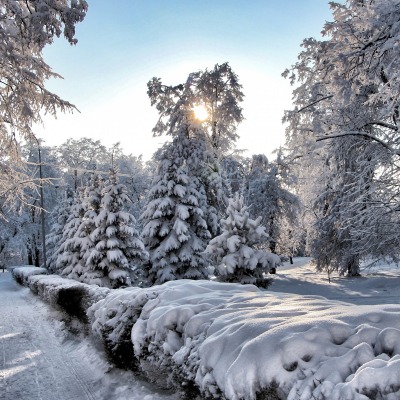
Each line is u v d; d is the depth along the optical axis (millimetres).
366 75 13562
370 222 14320
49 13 7430
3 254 54688
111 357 6930
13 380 6945
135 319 6398
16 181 10852
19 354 8945
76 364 7867
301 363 3111
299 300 5152
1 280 42719
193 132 27141
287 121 22078
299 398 2859
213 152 28344
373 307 3990
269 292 6414
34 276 23609
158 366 5070
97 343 8219
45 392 6254
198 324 4695
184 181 21031
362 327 3395
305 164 22531
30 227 48812
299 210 33250
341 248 24328
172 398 4855
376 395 2574
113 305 7402
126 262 21250
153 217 20469
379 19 11742
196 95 28531
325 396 2721
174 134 26547
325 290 20922
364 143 15750
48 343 10133
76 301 10961
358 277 24516
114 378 6406
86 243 22594
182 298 5941
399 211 13875
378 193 13758
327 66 14203
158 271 20391
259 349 3348
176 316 5121
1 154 10594
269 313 4266
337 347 3229
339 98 14398
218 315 4738
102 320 7441
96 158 57469
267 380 3125
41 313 15492
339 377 2846
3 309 18312
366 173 14367
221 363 3617
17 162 10891
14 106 9258
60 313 13328
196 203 21062
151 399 5094
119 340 6543
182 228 19984
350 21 13617
